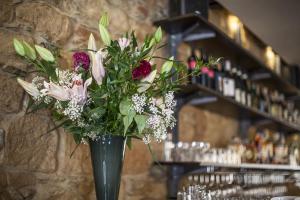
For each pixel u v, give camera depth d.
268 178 2.74
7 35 1.63
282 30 3.78
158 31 1.58
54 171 1.78
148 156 2.50
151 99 1.51
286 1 3.09
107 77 1.47
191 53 3.09
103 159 1.47
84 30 2.07
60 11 1.92
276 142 4.84
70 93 1.42
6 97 1.59
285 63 5.33
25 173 1.64
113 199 1.47
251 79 4.21
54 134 1.79
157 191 2.57
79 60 1.48
